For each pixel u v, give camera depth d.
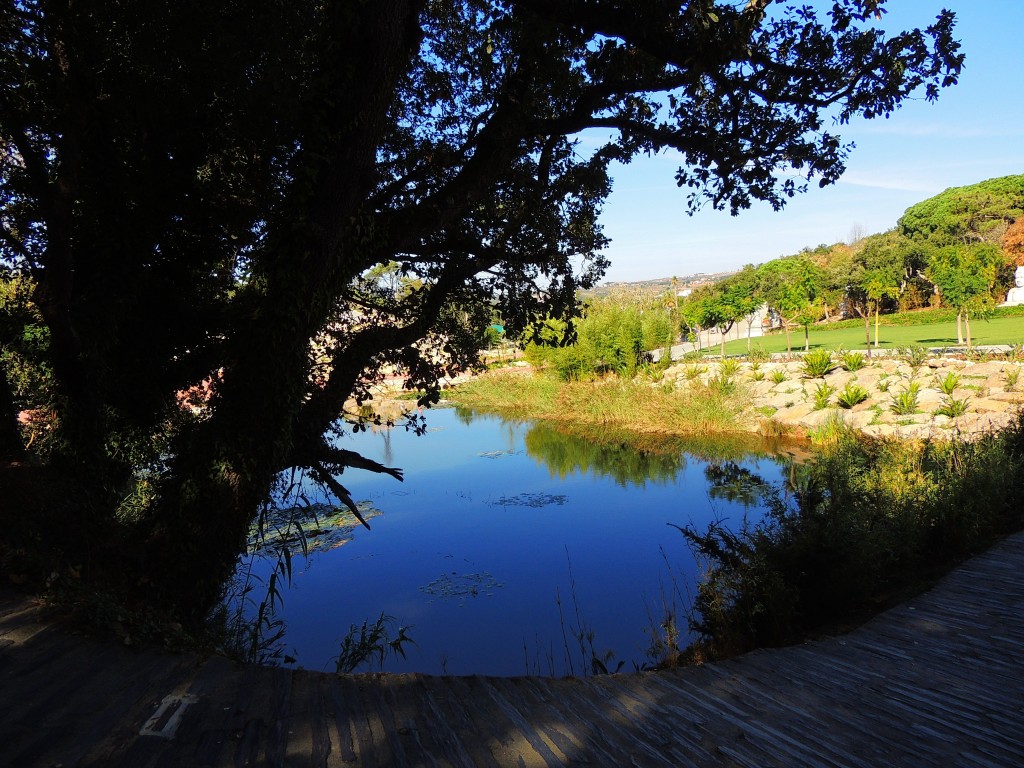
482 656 7.80
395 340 7.36
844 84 6.21
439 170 7.45
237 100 6.05
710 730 3.76
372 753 3.01
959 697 4.27
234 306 6.34
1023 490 9.25
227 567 5.42
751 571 6.68
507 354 50.97
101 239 5.59
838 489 8.23
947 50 5.74
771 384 25.11
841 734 3.75
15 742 2.54
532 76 6.26
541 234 8.27
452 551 11.99
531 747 3.28
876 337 33.31
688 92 6.07
